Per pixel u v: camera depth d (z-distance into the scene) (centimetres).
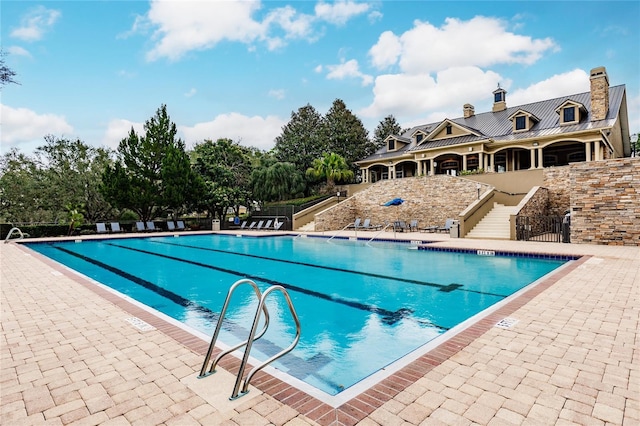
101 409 272
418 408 262
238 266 1152
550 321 455
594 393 279
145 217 2631
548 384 295
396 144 3250
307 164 3906
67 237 2039
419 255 1275
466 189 1948
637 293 593
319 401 276
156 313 534
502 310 505
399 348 467
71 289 705
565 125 2283
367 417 253
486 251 1206
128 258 1379
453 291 778
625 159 1233
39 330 457
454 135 2764
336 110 4497
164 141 2647
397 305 673
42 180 2695
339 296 745
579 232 1329
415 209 2156
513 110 2806
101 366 349
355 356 440
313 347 470
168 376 325
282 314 623
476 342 388
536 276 915
